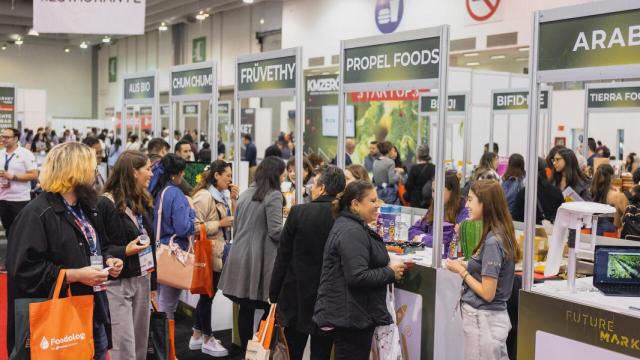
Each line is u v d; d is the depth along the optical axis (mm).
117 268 3100
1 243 9039
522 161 6348
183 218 4586
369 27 15344
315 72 17656
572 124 13055
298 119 4637
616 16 2764
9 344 2812
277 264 3715
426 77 3635
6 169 7262
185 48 26500
